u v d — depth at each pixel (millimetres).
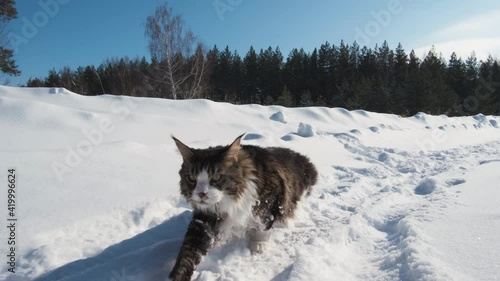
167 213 4688
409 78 40781
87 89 39406
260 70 51719
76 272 3205
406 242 3219
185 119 10984
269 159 3990
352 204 5406
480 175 5984
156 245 3498
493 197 4289
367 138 11672
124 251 3584
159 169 5980
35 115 8562
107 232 4102
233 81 51156
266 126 12469
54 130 8148
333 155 8875
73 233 3990
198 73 28016
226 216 3506
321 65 49688
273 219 3850
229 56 53438
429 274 2510
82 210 4340
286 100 38438
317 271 2883
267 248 3779
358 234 3861
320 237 3740
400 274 2725
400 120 17922
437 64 43406
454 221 3562
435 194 4973
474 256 2711
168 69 24562
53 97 12336
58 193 4633
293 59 52250
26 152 5828
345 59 48469
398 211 4500
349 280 2818
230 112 13656
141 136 8781
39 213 4148
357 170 7762
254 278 3172
